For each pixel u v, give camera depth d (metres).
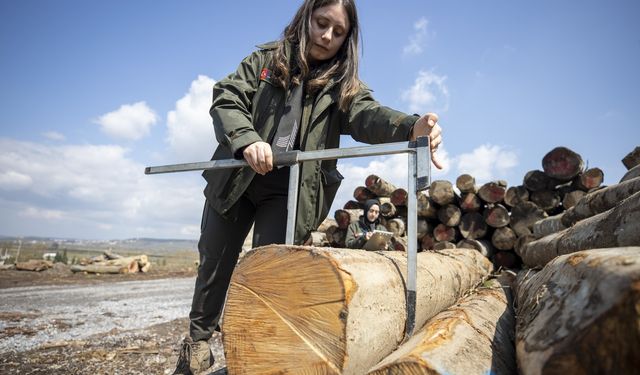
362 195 6.67
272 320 1.03
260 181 2.00
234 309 1.09
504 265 5.34
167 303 5.59
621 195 2.16
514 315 1.91
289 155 1.50
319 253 1.00
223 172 1.89
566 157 4.91
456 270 2.37
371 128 1.89
